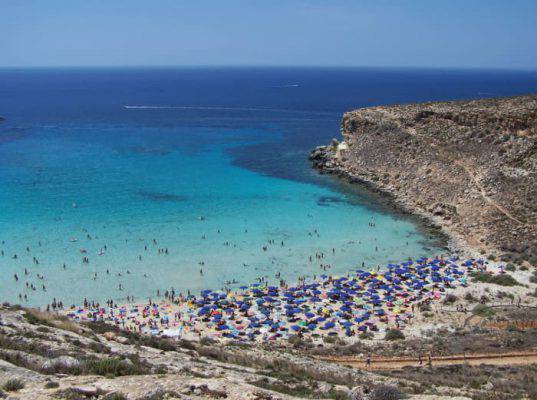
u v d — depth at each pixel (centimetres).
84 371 2291
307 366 3556
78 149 14525
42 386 1991
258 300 6075
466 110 10881
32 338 2789
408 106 12731
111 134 17312
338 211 9319
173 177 11450
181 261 7144
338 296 6141
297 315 5738
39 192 10138
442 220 8675
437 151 10412
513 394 2773
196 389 2092
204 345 4397
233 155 13788
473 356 4122
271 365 3406
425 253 7525
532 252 7044
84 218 8688
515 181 8581
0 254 7175
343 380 3025
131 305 5956
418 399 2277
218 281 6606
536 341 4400
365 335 5141
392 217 9025
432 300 5953
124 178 11294
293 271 6912
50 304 5912
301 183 11081
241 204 9644
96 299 6072
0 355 2342
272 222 8712
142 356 2916
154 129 18500
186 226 8444
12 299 5997
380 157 11419
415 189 9912
